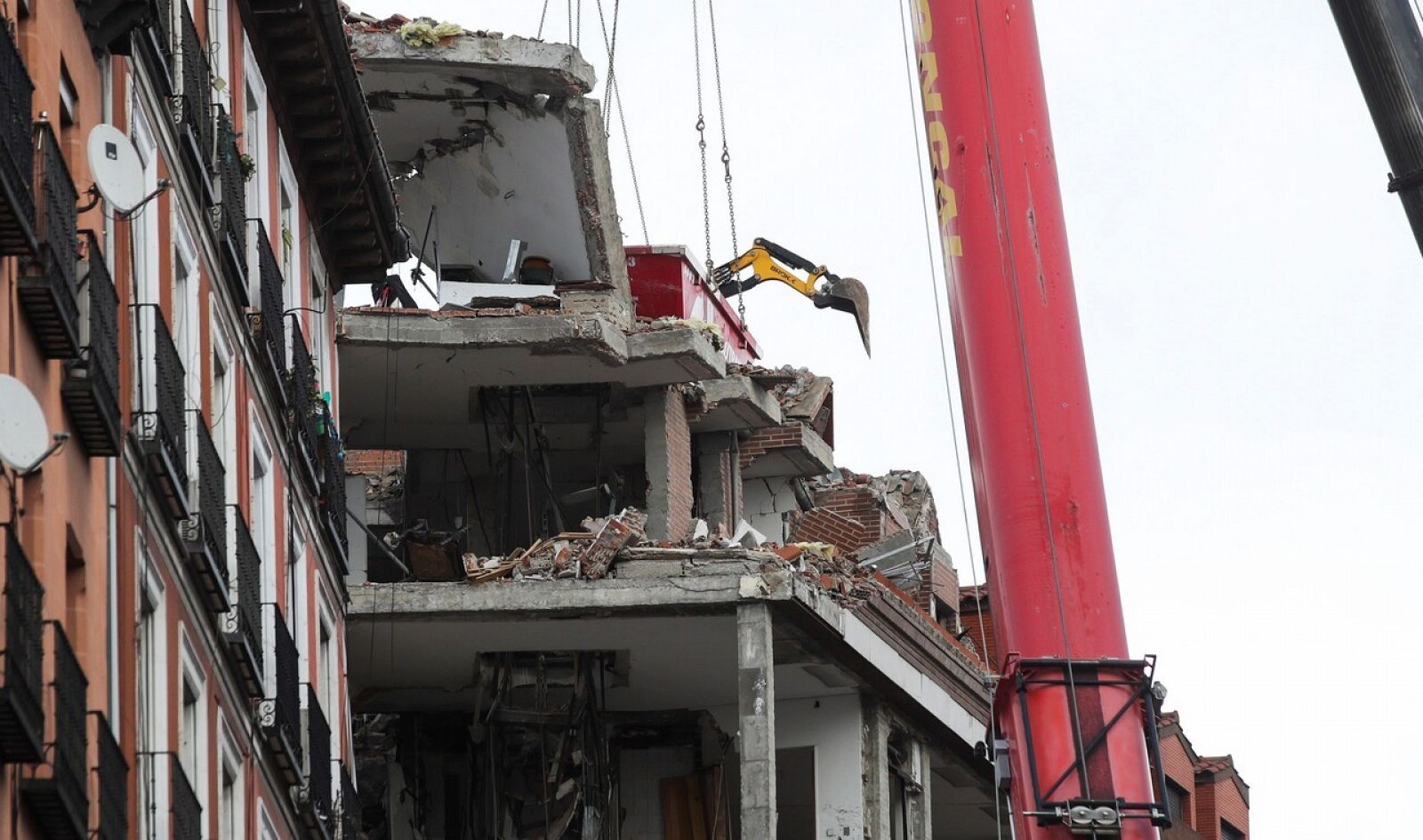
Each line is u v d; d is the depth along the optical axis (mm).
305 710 53094
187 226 43938
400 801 71375
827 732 72688
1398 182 39500
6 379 28500
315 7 53188
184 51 43969
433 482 76438
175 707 40406
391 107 73250
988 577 46719
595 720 69062
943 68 48531
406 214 76000
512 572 67125
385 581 74062
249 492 49031
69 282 32125
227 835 45719
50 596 31375
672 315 78438
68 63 34438
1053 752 44344
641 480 76938
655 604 66562
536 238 75500
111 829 33531
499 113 73062
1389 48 39281
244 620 45156
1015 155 47812
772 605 66875
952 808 83625
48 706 29953
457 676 69875
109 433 33625
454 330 70562
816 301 89812
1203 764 96500
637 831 72500
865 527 85125
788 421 80688
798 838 72625
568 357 71500
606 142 73312
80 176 34812
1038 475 46125
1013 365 46688
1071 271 47531
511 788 70312
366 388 72750
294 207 57500
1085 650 45156
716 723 72625
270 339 51531
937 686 75438
